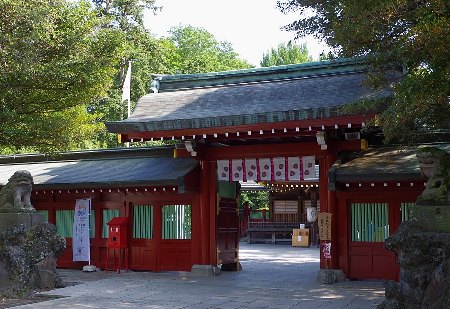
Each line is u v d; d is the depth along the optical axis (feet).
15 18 49.03
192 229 60.80
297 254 94.12
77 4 57.82
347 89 53.16
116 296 44.65
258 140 58.08
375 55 39.99
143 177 61.05
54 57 56.13
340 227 54.49
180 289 48.83
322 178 55.11
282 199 136.15
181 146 59.62
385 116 35.04
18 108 57.47
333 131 52.90
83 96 58.54
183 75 64.59
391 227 52.80
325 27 46.16
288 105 52.24
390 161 52.13
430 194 35.68
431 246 33.14
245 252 98.94
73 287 49.93
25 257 48.11
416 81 32.63
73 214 68.54
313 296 44.52
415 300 32.91
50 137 57.82
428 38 31.55
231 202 65.72
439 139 55.21
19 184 51.37
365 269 53.67
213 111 55.47
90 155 75.41
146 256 63.57
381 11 34.19
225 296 44.65
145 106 61.11
